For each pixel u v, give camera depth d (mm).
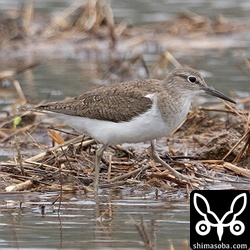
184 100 15102
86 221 13492
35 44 27766
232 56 26297
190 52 26969
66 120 15211
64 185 15117
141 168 15453
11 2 30828
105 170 15828
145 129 14703
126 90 14828
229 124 17766
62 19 28594
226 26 29234
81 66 25672
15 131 18500
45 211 14039
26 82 23531
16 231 13031
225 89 21953
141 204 14375
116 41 27578
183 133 18438
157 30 28750
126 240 12586
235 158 15992
